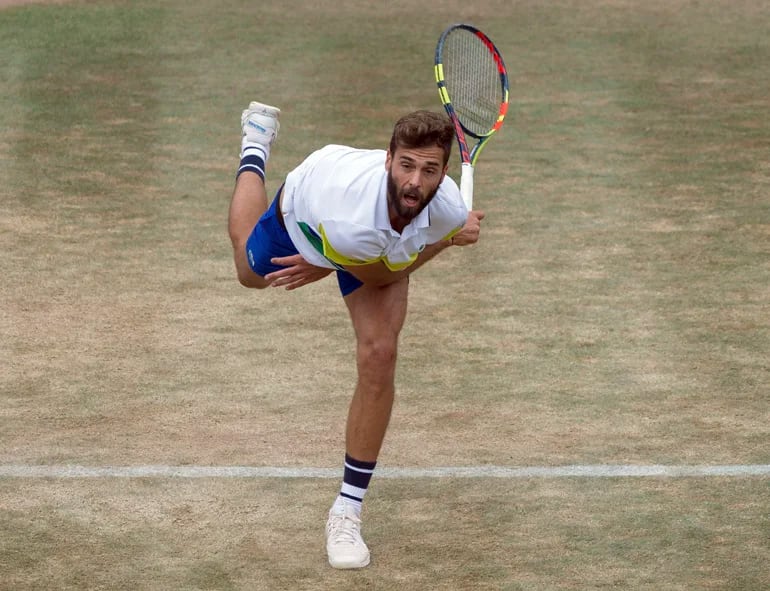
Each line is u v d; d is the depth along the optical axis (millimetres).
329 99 45344
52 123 41469
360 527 15898
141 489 17156
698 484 17297
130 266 28062
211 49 53188
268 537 15820
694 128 41938
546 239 30266
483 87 21703
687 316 24797
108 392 20812
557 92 46844
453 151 38719
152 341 23391
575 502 16781
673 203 33406
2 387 20969
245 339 23594
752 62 52156
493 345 23250
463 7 63656
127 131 40781
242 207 17844
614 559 15164
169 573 14805
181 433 19156
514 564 15055
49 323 24266
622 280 27172
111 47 52969
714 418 19703
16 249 29062
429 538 15797
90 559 15133
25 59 50312
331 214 14430
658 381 21359
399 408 20188
